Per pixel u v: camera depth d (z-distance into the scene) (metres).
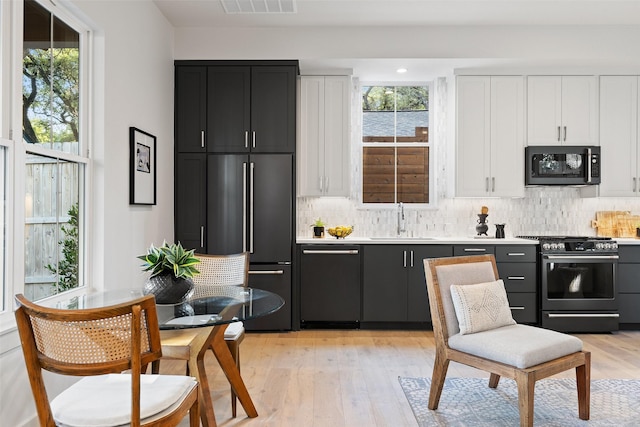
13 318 2.18
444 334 2.57
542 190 4.97
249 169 4.41
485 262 2.88
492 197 4.68
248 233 4.39
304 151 4.67
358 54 4.39
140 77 3.59
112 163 3.09
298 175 4.66
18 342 2.18
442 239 4.57
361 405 2.68
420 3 3.91
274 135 4.43
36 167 2.40
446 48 4.38
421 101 5.12
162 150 4.10
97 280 2.96
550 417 2.51
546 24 4.35
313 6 3.96
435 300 2.61
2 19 2.14
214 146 4.44
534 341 2.37
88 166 2.90
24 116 2.32
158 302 2.17
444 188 5.01
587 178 4.53
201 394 2.18
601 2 3.89
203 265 2.97
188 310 2.03
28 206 2.34
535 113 4.64
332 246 4.44
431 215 5.01
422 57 4.38
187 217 4.42
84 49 2.89
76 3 2.64
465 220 4.99
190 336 2.28
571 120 4.63
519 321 4.39
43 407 1.51
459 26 4.38
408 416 2.54
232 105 4.44
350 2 3.89
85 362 1.45
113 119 3.11
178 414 1.66
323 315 4.43
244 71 4.43
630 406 2.65
